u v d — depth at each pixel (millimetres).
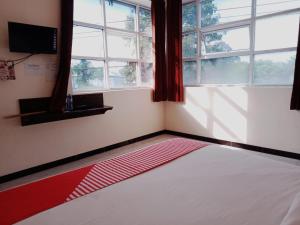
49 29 2828
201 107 4184
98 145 3715
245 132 3660
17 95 2779
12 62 2695
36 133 2982
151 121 4570
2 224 1070
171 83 4484
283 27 3252
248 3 3553
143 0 4117
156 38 4277
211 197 1249
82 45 3504
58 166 3213
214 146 2115
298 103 3004
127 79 4223
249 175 1483
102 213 1137
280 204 1153
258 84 3604
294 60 3219
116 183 1454
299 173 1487
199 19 4172
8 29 2549
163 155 1900
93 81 3709
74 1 3318
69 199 1276
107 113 3777
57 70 3080
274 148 3387
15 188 1418
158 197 1269
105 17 3699
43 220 1085
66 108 3143
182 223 1040
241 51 3715
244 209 1126
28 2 2768
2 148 2715
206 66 4254
